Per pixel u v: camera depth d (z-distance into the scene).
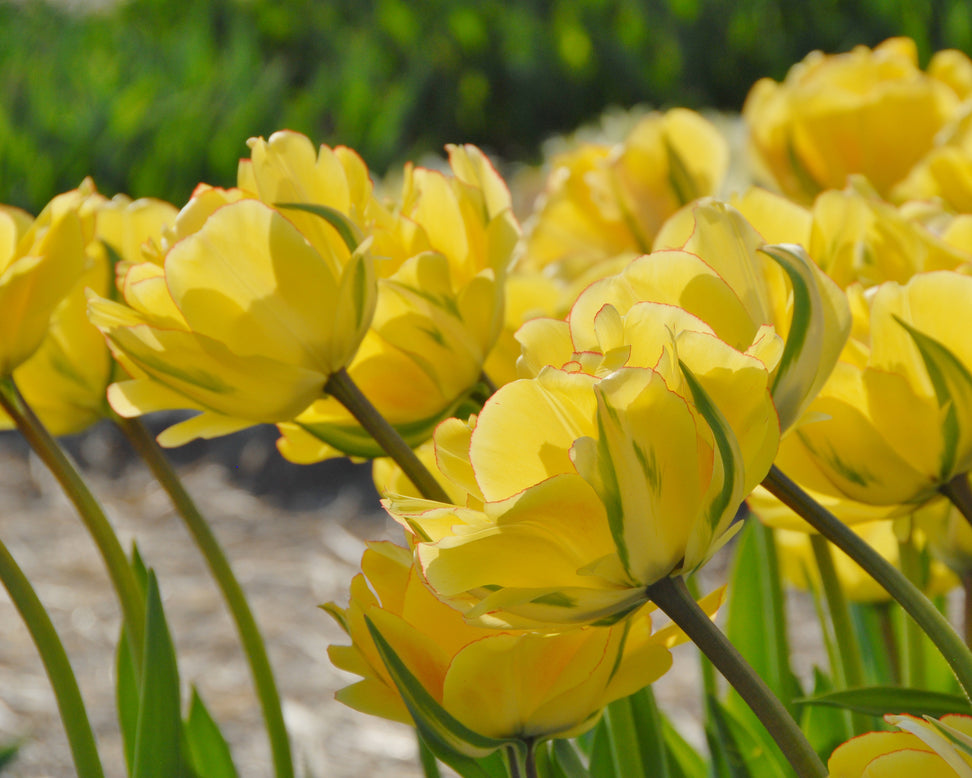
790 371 1.22
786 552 1.53
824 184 1.58
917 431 1.26
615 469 1.17
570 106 10.12
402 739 3.52
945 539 1.37
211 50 9.20
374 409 1.28
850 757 1.21
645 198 1.54
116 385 1.30
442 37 10.34
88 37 9.49
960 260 1.33
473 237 1.34
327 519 5.02
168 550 4.86
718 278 1.21
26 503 5.28
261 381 1.27
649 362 1.19
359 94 8.30
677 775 1.47
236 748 3.51
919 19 8.59
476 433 1.18
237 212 1.25
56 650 1.32
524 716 1.24
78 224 1.32
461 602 1.19
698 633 1.19
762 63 9.94
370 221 1.29
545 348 1.21
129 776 1.48
